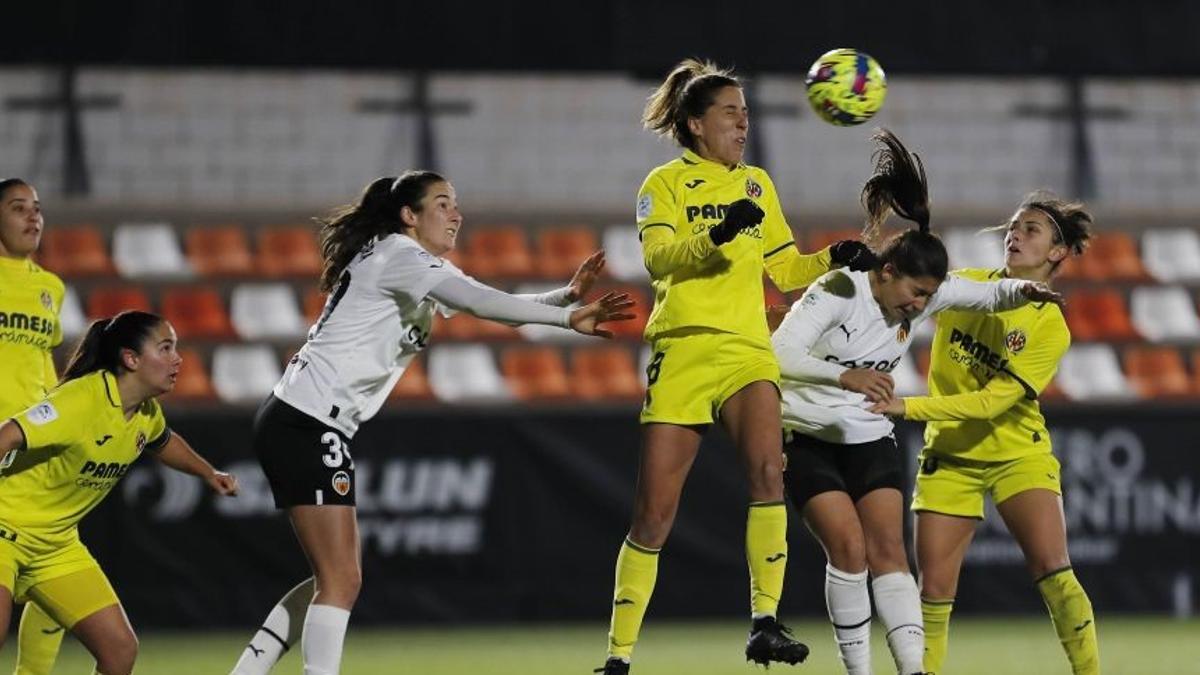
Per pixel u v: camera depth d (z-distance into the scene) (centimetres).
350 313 2162
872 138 2448
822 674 3312
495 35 5247
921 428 4494
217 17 5175
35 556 2206
